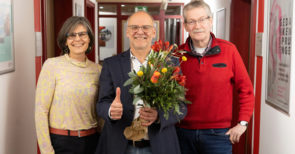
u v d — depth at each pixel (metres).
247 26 3.08
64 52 1.85
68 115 1.71
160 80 1.27
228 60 1.88
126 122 1.55
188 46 1.95
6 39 1.89
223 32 3.62
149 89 1.30
